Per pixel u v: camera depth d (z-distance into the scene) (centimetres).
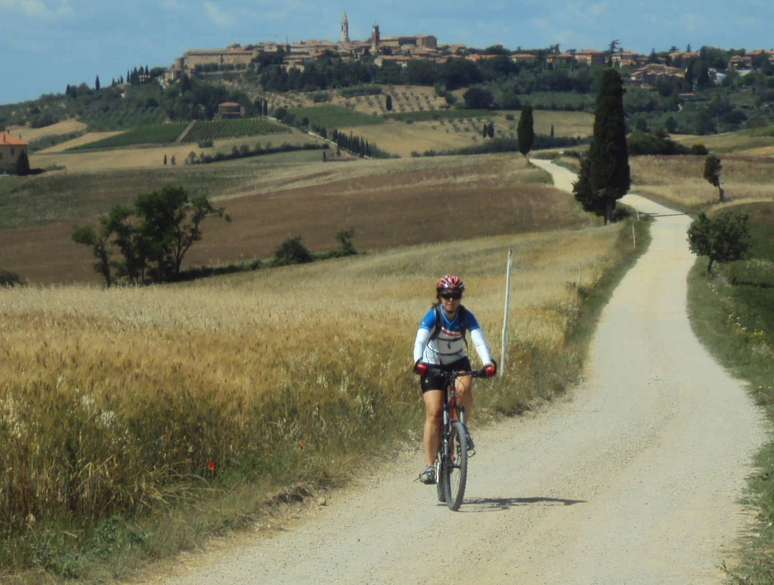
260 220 13088
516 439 1738
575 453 1599
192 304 3319
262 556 995
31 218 15638
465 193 13888
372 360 1888
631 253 7762
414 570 945
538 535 1071
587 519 1144
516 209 12406
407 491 1291
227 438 1296
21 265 11462
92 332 2008
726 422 1944
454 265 8388
